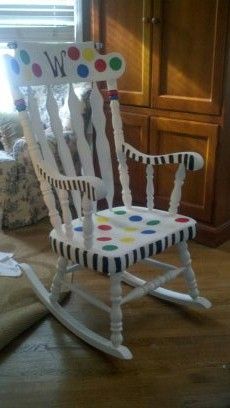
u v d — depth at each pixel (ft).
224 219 7.62
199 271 6.67
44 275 6.38
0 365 4.71
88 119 7.84
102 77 5.48
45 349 4.95
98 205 8.50
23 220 8.13
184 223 5.11
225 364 4.72
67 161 5.14
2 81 9.12
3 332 5.00
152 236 4.78
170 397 4.29
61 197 4.67
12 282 6.13
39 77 4.89
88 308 5.73
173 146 7.52
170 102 7.28
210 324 5.39
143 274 6.61
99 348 4.89
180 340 5.10
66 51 5.14
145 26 7.24
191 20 6.73
